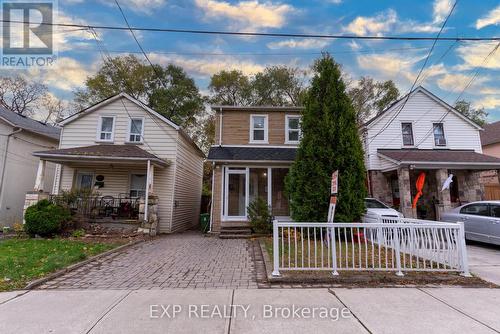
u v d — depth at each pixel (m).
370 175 13.90
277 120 13.24
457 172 13.73
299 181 9.27
